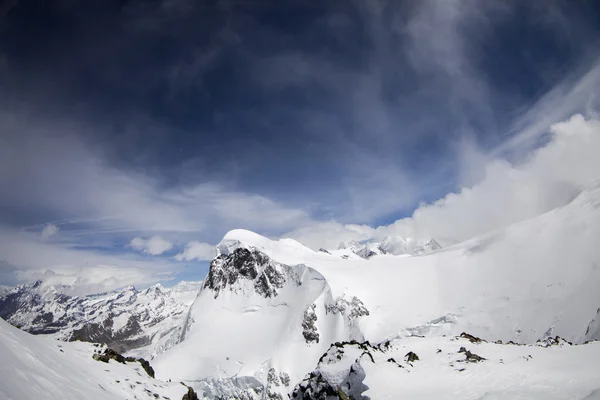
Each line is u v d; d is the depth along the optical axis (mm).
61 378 28422
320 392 51812
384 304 165875
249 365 152000
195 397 52344
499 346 55250
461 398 35500
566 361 42781
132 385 42344
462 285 164625
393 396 39938
